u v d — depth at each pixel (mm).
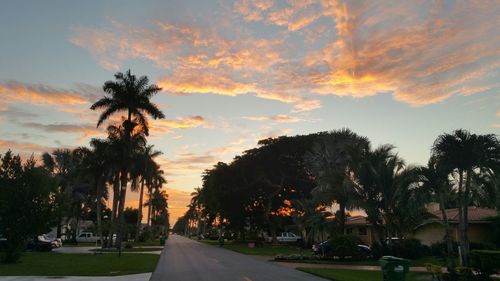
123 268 24125
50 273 20891
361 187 35250
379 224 36156
